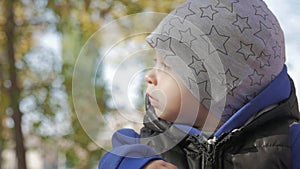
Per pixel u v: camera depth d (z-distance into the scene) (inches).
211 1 60.0
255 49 59.1
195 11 59.4
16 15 242.1
